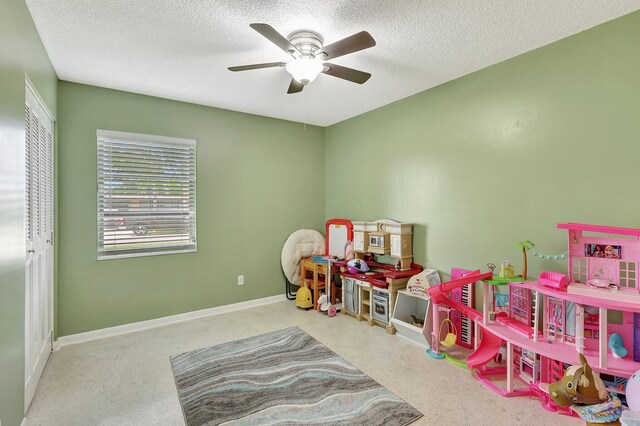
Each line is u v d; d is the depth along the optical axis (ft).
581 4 5.87
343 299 11.90
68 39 7.02
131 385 7.04
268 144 13.19
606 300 5.57
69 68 8.43
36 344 6.95
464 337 8.96
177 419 5.95
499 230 8.39
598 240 6.29
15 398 5.17
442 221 9.81
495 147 8.43
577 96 6.93
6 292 4.75
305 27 6.58
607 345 5.87
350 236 12.76
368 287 10.80
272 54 7.74
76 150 9.35
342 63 8.32
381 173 11.98
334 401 6.45
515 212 8.04
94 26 6.52
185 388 6.93
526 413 6.08
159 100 10.69
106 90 9.79
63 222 9.17
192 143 11.30
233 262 12.34
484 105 8.64
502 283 7.19
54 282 8.84
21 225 5.41
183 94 10.43
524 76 7.79
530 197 7.75
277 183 13.46
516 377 7.32
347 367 7.82
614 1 5.78
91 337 9.59
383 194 11.91
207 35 6.88
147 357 8.36
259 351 8.70
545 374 6.65
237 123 12.37
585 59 6.79
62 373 7.54
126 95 10.11
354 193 13.29
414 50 7.62
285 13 6.10
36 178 6.89
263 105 11.66
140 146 10.37
